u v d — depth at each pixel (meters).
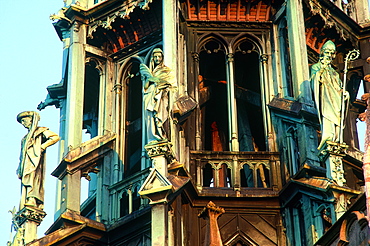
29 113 41.78
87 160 41.84
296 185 39.78
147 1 43.44
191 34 43.81
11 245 39.78
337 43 45.34
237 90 44.03
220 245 36.31
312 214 39.03
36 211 40.22
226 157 41.50
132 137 43.69
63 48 45.19
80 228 39.88
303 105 41.31
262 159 41.53
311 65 44.16
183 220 39.72
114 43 44.56
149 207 39.59
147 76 39.75
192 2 44.03
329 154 38.59
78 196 41.09
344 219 33.59
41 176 40.88
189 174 39.78
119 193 41.50
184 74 42.66
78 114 42.81
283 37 43.66
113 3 44.34
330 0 44.84
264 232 40.16
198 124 42.19
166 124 39.00
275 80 43.16
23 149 41.16
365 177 31.02
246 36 43.88
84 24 44.59
